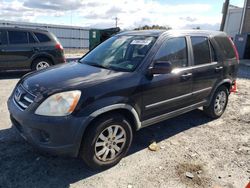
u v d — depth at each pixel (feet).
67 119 9.40
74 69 12.30
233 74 17.54
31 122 9.57
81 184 9.93
